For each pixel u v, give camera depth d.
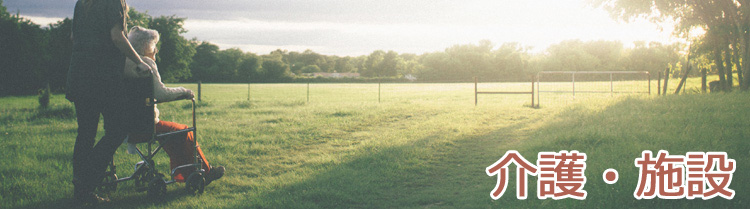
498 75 108.00
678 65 26.16
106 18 4.01
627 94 17.03
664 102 12.22
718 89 19.27
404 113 13.27
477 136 9.33
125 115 4.29
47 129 10.41
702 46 21.45
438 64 111.50
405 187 5.37
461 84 63.59
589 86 27.36
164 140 4.73
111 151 4.39
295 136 9.10
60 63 52.50
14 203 4.66
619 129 8.23
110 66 4.07
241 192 5.12
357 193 5.06
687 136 7.26
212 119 12.29
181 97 4.82
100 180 4.49
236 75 109.62
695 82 25.77
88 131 4.30
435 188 5.28
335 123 11.02
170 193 4.98
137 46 4.55
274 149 7.77
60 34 58.09
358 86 64.56
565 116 11.43
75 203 4.53
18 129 10.45
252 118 12.30
